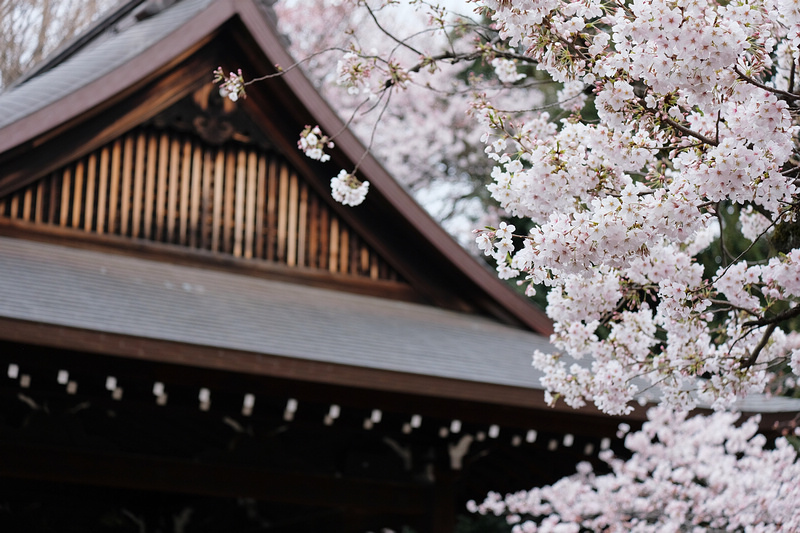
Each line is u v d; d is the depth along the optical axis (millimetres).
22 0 15070
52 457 6574
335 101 19062
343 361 6379
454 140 18516
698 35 2766
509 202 3225
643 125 3178
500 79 4312
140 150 8305
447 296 9180
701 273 3600
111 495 8875
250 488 7105
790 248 3986
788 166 3611
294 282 8594
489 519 12148
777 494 7152
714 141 3146
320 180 8820
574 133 3148
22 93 9531
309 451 7387
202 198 8453
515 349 8195
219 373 6168
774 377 7996
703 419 8156
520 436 7320
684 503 7523
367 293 8875
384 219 8977
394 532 8227
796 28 2902
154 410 6668
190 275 7969
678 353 3900
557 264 3010
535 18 3076
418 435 7449
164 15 10492
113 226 8062
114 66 7996
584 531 9344
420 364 6871
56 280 6805
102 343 5809
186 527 8922
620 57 3023
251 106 8633
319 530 8398
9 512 8445
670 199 2949
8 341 5660
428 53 4098
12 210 7730
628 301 4055
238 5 8312
